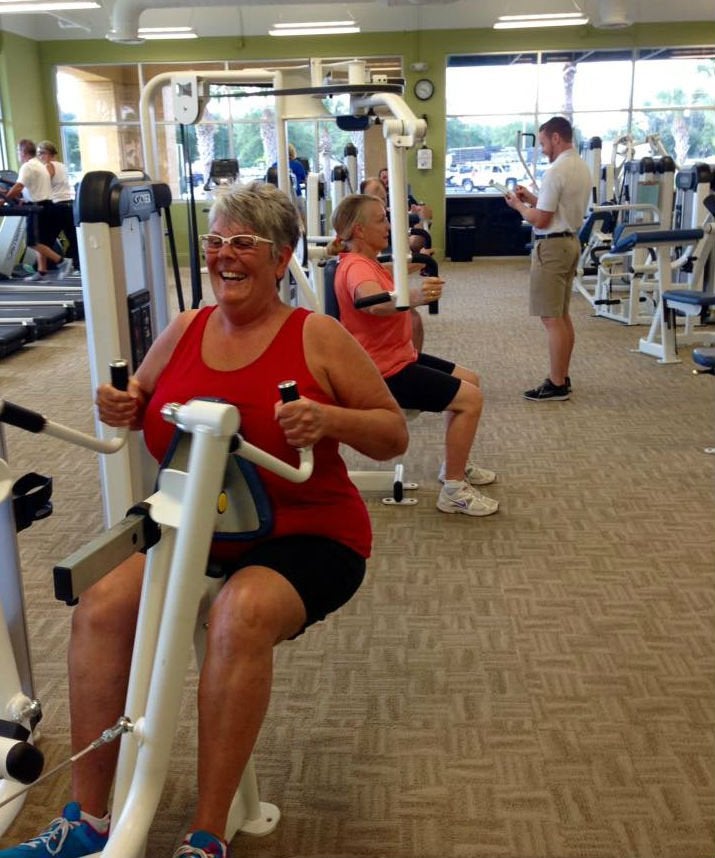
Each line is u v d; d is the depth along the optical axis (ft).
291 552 5.07
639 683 7.23
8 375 19.16
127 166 43.01
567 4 39.47
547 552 9.80
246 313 5.29
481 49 40.70
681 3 39.37
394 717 6.84
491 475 12.01
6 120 38.86
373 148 31.94
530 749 6.42
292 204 5.48
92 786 4.81
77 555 3.62
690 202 24.11
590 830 5.62
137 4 26.43
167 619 4.06
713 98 40.75
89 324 7.59
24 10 29.66
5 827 5.43
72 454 13.70
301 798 5.96
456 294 30.76
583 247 26.53
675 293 18.26
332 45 41.14
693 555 9.65
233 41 41.16
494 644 7.88
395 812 5.82
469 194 42.86
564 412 15.44
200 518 3.95
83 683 4.84
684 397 16.26
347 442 5.18
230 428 3.84
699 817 5.71
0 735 4.21
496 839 5.56
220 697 4.47
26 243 30.91
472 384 10.86
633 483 11.93
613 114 41.34
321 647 7.87
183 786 6.10
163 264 9.06
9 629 6.15
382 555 9.77
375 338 10.29
